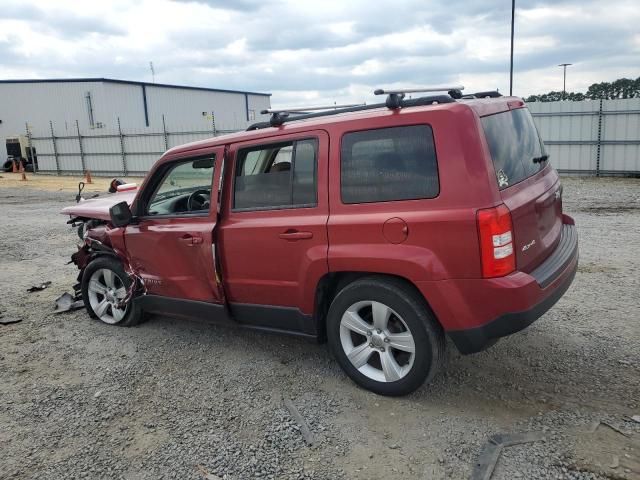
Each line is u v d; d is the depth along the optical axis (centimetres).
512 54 1797
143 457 318
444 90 376
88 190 2272
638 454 288
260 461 307
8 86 4162
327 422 342
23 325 559
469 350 329
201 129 2700
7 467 315
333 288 394
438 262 322
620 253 699
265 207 402
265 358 445
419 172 330
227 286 429
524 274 322
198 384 405
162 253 470
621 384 363
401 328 356
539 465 285
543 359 406
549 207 380
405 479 284
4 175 3238
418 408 351
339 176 361
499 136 344
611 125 1686
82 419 365
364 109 385
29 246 994
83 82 4031
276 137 395
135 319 532
